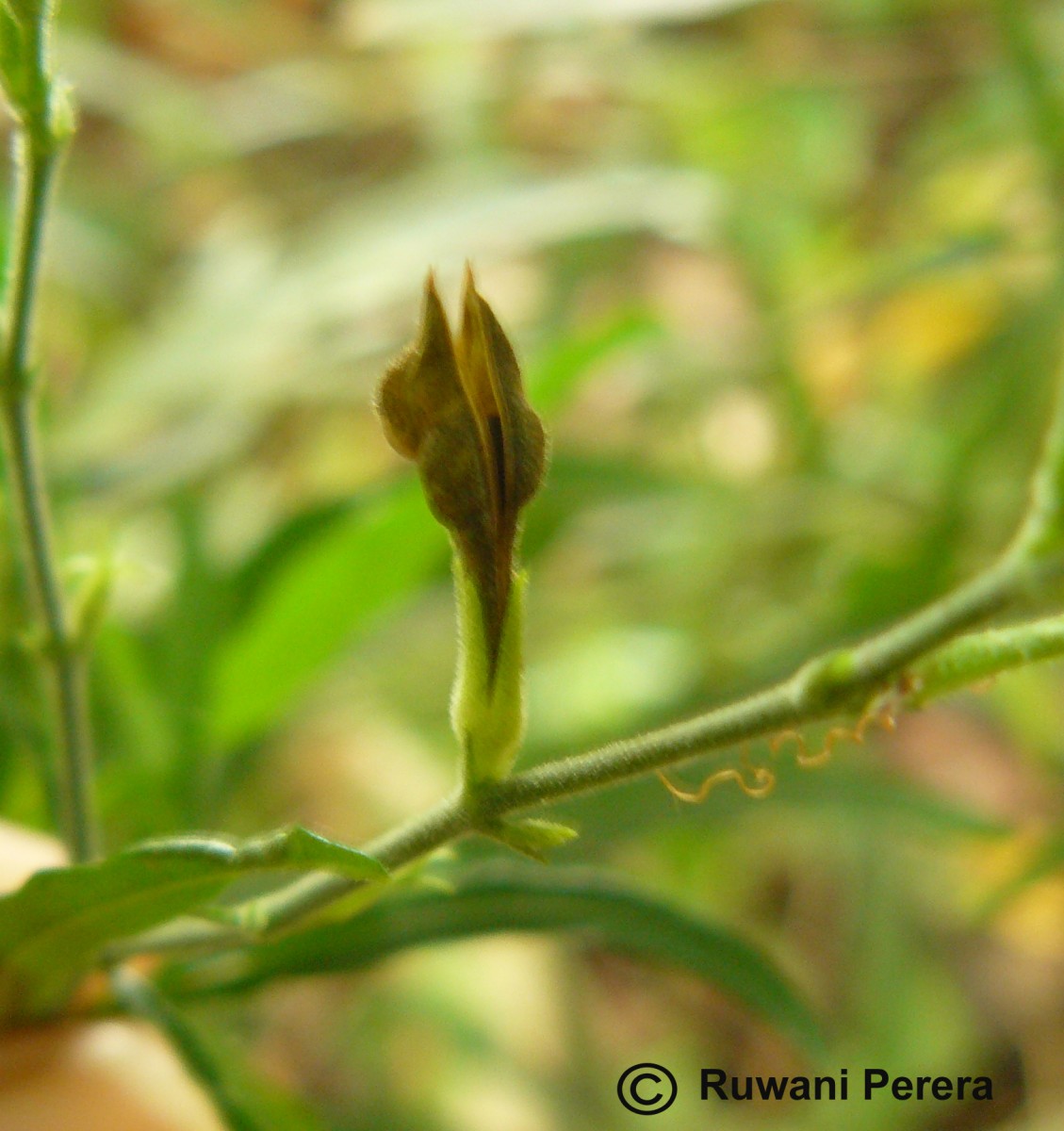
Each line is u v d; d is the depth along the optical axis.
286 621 0.22
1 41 0.16
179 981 0.19
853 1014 0.39
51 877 0.16
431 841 0.16
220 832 0.24
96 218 0.41
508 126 0.45
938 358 0.43
